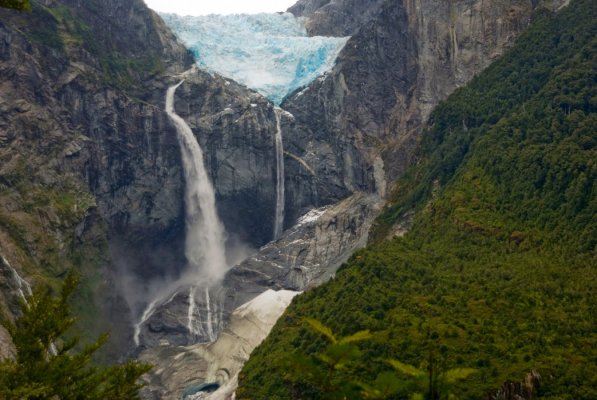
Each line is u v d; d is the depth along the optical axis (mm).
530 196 111750
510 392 70688
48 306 41344
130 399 43750
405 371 21609
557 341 80062
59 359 40812
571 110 125375
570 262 95875
